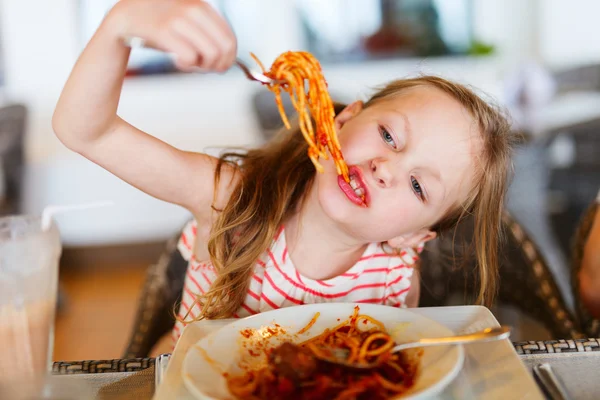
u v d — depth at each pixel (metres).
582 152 3.07
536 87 3.01
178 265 1.39
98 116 0.88
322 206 1.04
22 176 3.01
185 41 0.72
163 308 1.39
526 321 1.77
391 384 0.71
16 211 2.95
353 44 4.53
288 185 1.15
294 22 4.46
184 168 1.07
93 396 0.79
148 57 4.16
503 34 4.63
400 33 4.54
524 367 0.75
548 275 1.35
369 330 0.85
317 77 0.92
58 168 3.60
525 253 1.37
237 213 1.10
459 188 1.14
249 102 3.67
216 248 1.10
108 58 0.82
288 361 0.71
